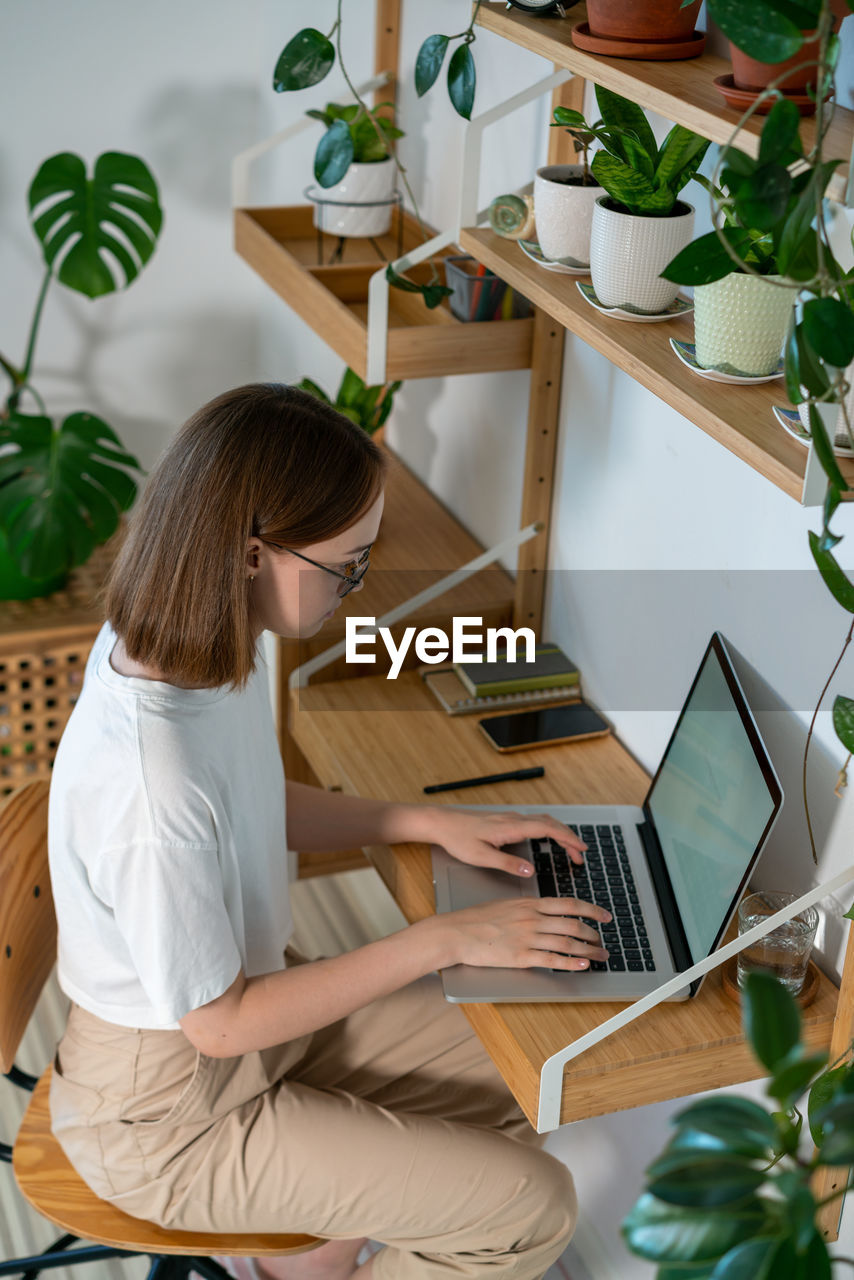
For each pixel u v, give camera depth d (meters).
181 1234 1.34
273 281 2.10
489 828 1.47
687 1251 0.67
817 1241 0.65
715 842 1.32
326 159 1.62
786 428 1.04
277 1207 1.31
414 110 2.15
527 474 1.83
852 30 1.08
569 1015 1.25
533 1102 1.19
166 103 2.86
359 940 2.38
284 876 1.46
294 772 2.10
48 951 1.44
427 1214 1.31
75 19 2.71
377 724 1.76
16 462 2.58
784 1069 0.64
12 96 2.74
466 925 1.30
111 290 2.67
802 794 1.36
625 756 1.72
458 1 1.92
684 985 1.17
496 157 1.88
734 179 0.84
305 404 1.22
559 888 1.43
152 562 1.19
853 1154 0.65
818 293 0.83
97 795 1.19
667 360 1.18
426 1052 1.52
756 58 0.82
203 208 3.00
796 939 1.23
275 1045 1.36
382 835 1.50
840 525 1.23
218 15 2.81
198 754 1.21
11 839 1.39
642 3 1.14
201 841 1.19
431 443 2.29
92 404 3.10
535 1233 1.33
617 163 1.19
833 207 1.17
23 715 2.66
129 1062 1.32
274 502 1.17
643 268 1.22
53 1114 1.37
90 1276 1.80
